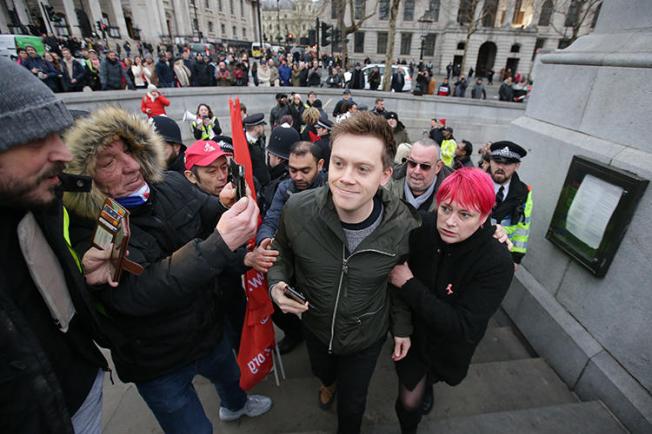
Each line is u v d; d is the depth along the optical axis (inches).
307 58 743.7
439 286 61.1
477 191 50.4
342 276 57.1
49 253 35.9
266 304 76.9
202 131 285.6
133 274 44.1
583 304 94.7
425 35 1325.0
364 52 1498.5
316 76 543.5
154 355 52.3
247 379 76.2
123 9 1412.4
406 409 69.0
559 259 105.2
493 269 57.1
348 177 45.8
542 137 113.7
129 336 49.7
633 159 79.6
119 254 38.1
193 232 56.0
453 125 469.7
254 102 470.6
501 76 1259.8
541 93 118.5
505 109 450.0
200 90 417.4
